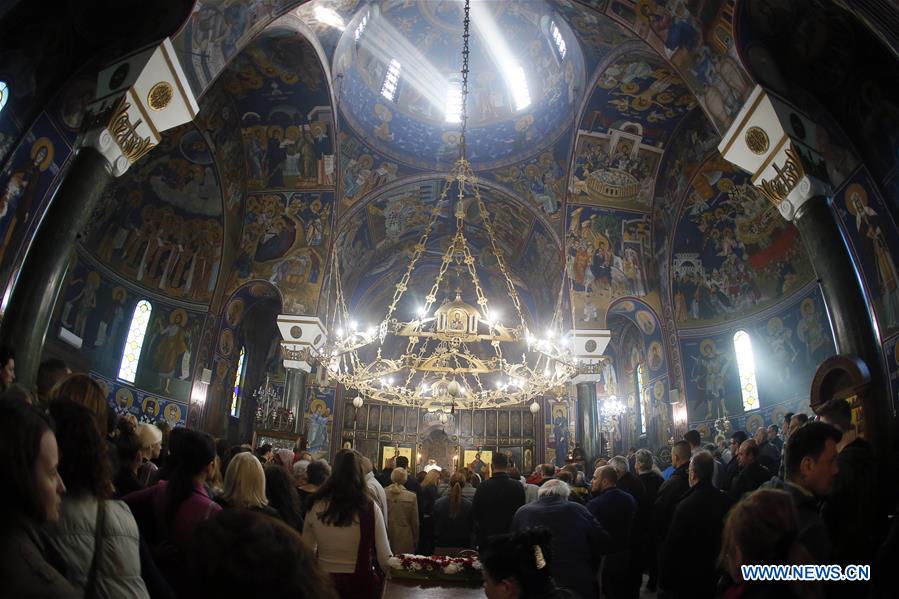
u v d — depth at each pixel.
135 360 19.25
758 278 19.16
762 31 12.13
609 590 7.47
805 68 12.63
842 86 12.37
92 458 2.87
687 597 5.44
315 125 19.95
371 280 28.95
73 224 10.51
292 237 21.47
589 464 20.56
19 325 9.67
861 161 12.68
